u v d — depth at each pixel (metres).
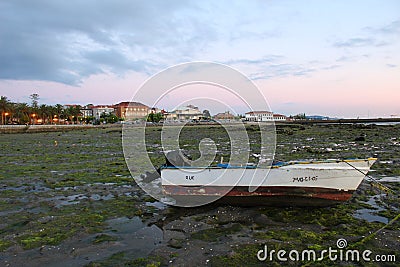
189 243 7.38
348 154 20.75
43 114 104.75
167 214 9.62
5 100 84.88
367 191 11.44
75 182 14.11
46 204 10.75
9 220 9.14
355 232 7.86
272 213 9.41
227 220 8.92
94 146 30.78
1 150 28.50
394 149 23.16
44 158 22.45
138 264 6.37
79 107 127.44
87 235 7.96
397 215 8.95
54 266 6.34
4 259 6.64
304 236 7.63
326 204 9.67
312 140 31.17
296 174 9.43
